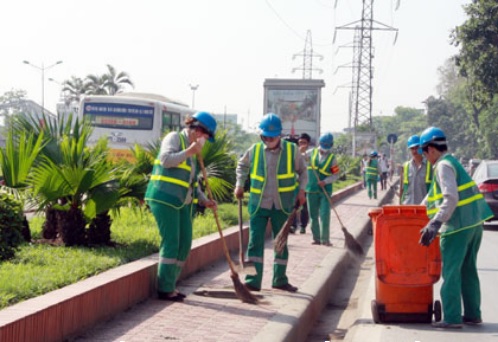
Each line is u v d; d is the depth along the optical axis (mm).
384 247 7977
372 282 11125
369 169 31516
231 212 16578
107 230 10211
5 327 5406
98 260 8594
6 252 8516
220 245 11570
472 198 7789
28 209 10250
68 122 10883
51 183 9672
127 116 28547
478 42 41875
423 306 8133
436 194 7828
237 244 12867
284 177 8992
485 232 19594
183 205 8250
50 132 10875
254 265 9023
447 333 7758
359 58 70875
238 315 7688
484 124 87812
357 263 13984
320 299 9625
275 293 9078
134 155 14789
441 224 7531
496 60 42094
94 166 9898
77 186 9742
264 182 8984
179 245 8438
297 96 51750
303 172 9227
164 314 7605
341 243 14617
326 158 13930
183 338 6656
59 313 6242
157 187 8203
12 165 9703
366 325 8227
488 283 11289
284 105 51875
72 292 6668
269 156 9047
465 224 7707
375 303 8203
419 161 10727
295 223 16375
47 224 10477
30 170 9852
